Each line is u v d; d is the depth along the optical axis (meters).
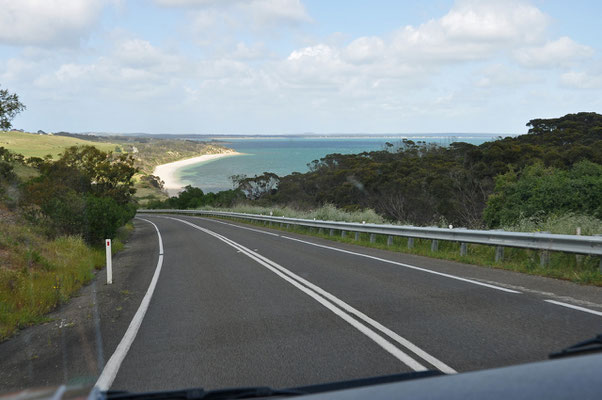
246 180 79.75
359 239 21.69
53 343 7.02
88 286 12.68
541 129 62.38
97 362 5.82
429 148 78.81
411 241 17.02
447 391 1.28
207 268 14.21
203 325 7.39
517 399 1.14
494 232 12.41
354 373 4.89
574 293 8.36
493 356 5.20
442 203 40.31
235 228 34.47
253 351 5.86
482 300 8.08
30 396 1.28
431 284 9.81
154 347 6.33
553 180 22.39
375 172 57.59
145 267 15.77
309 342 6.13
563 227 13.41
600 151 41.97
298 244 20.50
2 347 7.11
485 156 43.34
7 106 20.70
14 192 27.73
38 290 10.37
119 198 38.62
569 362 1.42
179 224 44.81
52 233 22.00
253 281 11.36
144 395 2.54
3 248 15.03
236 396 2.64
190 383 4.86
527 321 6.57
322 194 59.97
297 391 2.85
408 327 6.61
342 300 8.70
